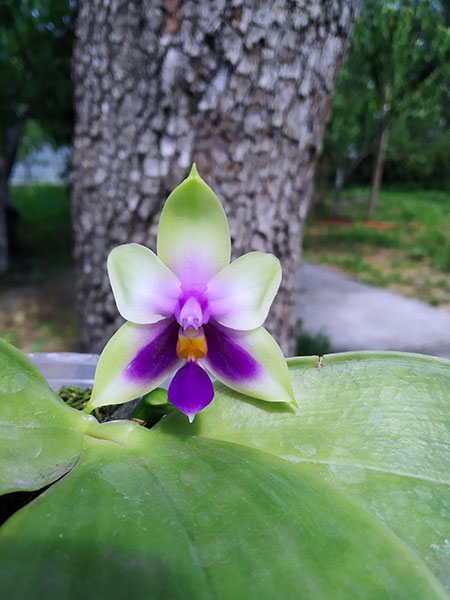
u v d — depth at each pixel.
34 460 0.10
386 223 1.79
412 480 0.10
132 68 0.26
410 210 2.07
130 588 0.07
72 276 0.95
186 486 0.09
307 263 1.19
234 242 0.28
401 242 1.41
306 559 0.08
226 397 0.12
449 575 0.09
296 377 0.12
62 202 2.08
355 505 0.09
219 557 0.08
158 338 0.11
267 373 0.11
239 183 0.27
